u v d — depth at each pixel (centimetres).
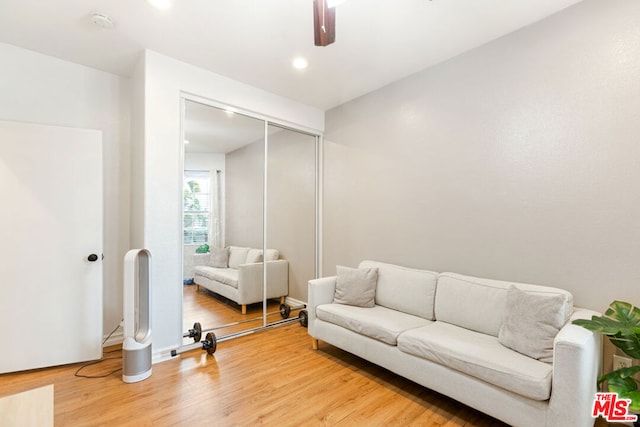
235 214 333
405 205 312
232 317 334
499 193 245
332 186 394
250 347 295
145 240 257
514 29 234
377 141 340
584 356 146
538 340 177
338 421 185
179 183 280
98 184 265
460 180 269
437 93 286
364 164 354
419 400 209
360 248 358
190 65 285
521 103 232
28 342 239
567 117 211
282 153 375
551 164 218
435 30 235
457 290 243
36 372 240
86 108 290
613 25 193
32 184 243
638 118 184
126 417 185
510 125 238
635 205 186
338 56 273
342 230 380
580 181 205
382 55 271
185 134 290
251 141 343
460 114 269
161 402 201
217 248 319
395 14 215
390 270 294
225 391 215
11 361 234
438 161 285
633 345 161
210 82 298
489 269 251
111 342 297
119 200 306
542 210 222
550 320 177
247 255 346
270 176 364
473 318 226
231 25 229
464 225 267
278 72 302
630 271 187
